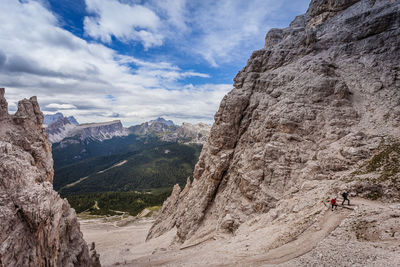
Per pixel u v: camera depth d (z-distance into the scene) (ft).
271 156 151.74
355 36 199.52
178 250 158.51
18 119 107.96
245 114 199.93
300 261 69.87
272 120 164.76
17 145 95.66
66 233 104.94
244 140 191.42
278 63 217.36
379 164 107.55
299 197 119.75
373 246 63.10
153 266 121.39
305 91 170.71
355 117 151.74
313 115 156.76
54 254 73.05
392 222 70.18
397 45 174.19
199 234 169.48
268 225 113.39
